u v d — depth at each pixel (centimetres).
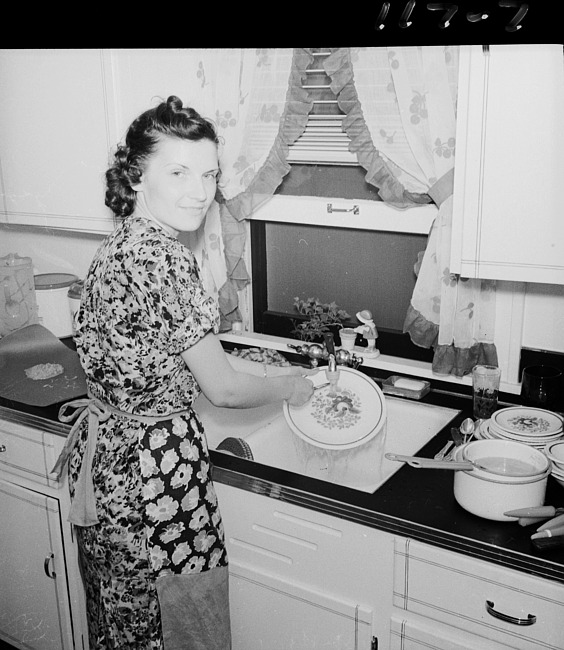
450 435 168
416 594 138
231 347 226
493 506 132
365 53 171
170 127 134
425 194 179
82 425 154
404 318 205
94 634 162
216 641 154
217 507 152
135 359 137
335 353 195
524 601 126
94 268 142
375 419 174
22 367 216
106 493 143
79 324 145
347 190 200
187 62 192
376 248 203
